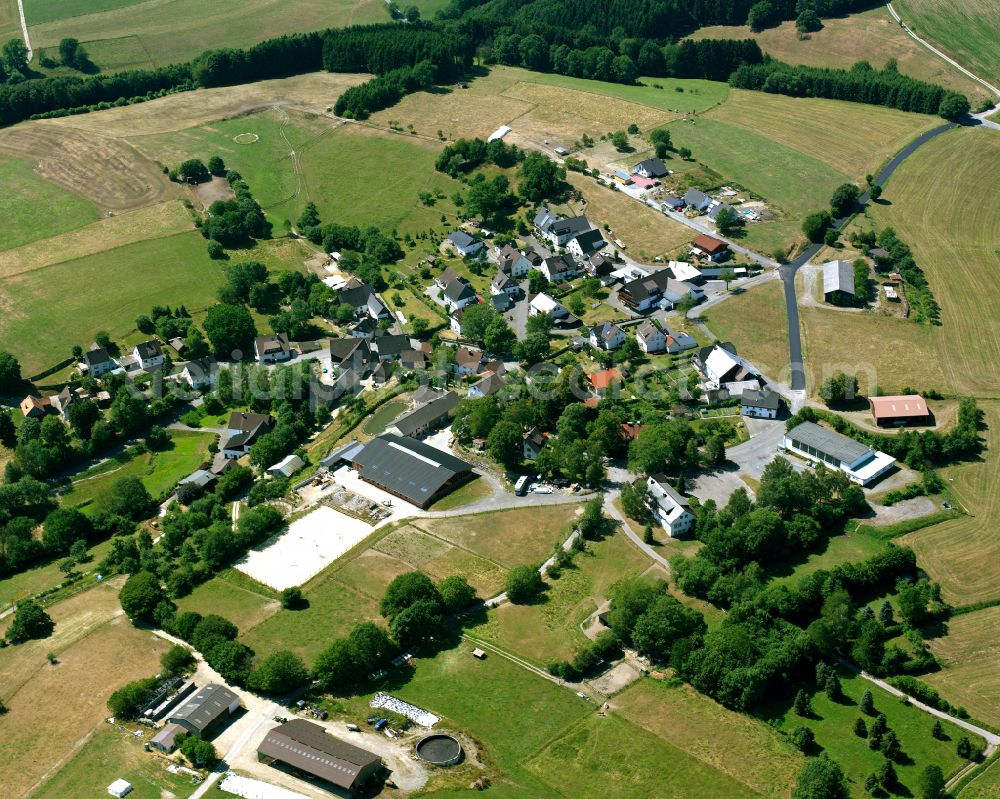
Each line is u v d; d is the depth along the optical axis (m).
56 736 151.25
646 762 142.25
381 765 141.62
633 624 163.88
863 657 156.88
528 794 137.88
